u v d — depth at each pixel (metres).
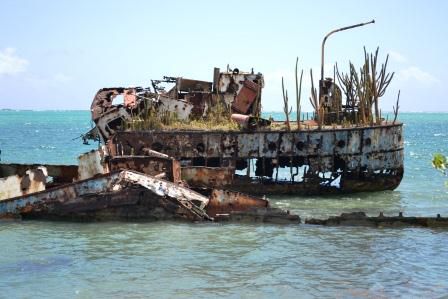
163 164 21.39
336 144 27.05
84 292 12.12
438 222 18.48
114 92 30.58
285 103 26.84
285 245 16.36
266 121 26.88
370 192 28.41
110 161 21.28
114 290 12.27
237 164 30.58
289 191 27.02
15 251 15.41
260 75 30.95
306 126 29.34
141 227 18.23
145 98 28.81
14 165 24.11
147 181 18.70
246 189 26.66
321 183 28.48
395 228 18.66
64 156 55.62
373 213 23.12
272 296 11.98
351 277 13.36
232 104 29.86
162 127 26.91
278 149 26.52
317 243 16.61
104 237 16.98
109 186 18.58
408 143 87.25
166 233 17.53
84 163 21.59
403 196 28.03
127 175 18.61
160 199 18.72
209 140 26.09
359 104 30.56
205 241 16.67
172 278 13.14
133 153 25.70
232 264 14.34
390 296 12.01
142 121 26.92
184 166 24.94
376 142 27.91
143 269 13.84
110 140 24.98
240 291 12.28
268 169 29.36
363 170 27.84
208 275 13.41
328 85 32.22
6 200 18.92
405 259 14.98
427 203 25.97
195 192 19.41
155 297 11.86
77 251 15.45
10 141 81.88
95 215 18.69
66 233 17.45
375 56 29.28
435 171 42.34
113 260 14.61
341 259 14.91
